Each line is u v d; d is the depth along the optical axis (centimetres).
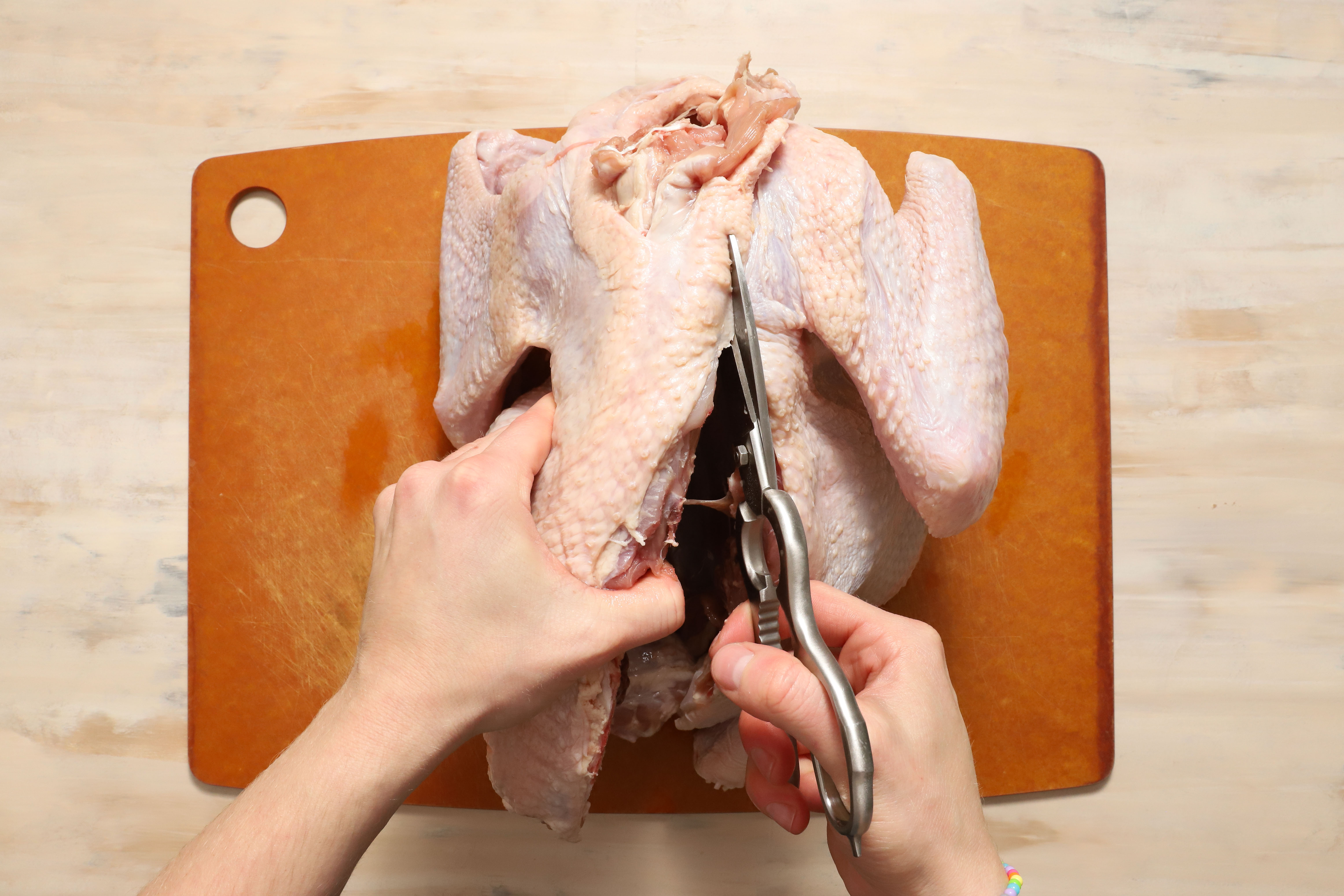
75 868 63
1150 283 66
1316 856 64
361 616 63
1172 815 64
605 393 49
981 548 64
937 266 53
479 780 63
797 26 67
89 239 65
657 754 63
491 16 66
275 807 46
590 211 51
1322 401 66
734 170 51
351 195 64
